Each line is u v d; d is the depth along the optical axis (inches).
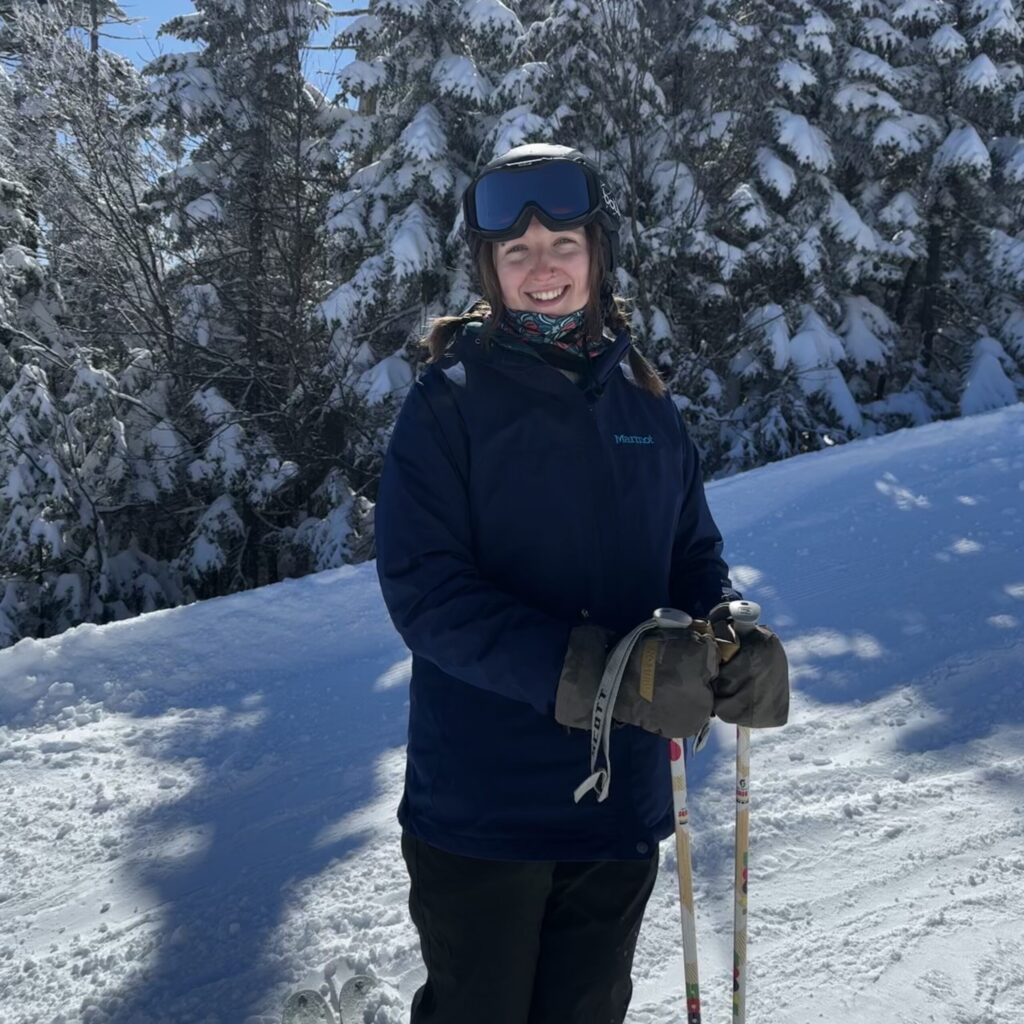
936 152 557.3
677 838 57.8
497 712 57.3
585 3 482.9
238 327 603.8
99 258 579.5
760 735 140.8
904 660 159.5
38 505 486.0
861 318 552.4
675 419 64.9
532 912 59.1
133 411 551.2
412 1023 63.5
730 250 505.4
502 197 56.6
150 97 565.9
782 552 221.8
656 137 520.7
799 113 539.5
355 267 554.3
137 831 138.4
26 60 565.6
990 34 550.0
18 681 192.5
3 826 142.8
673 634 52.1
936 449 277.9
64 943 113.3
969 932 95.9
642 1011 90.0
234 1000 99.3
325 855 123.3
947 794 120.7
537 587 57.7
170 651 201.6
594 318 60.4
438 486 56.5
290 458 554.3
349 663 193.2
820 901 103.3
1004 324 584.4
